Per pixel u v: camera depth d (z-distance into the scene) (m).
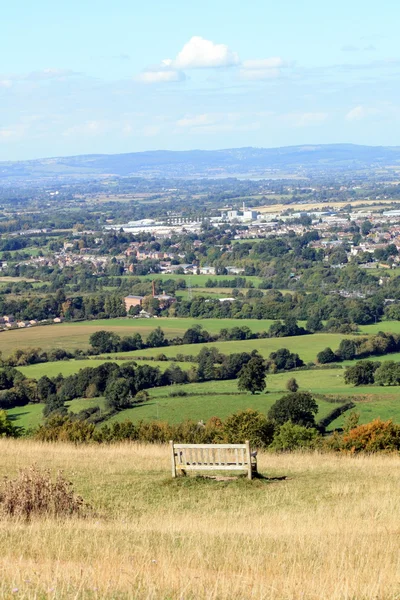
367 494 30.30
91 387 102.38
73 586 16.22
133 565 18.80
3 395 104.19
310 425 75.50
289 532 23.88
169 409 93.69
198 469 32.50
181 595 15.53
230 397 99.12
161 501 29.64
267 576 18.09
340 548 21.25
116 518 27.00
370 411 87.69
